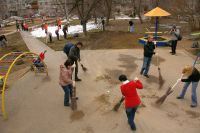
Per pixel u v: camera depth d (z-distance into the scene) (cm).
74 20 5497
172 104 863
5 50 1905
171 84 1039
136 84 673
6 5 10388
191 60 1383
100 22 4050
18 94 995
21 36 2791
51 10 9356
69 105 883
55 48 1825
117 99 916
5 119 805
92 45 1847
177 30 1486
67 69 838
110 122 763
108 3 3553
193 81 825
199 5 2505
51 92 1002
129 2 4762
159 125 736
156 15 1722
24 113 840
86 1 2361
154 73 1177
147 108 837
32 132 729
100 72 1223
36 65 1203
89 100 916
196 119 766
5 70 1326
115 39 1961
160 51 1598
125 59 1444
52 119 795
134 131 711
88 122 770
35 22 5819
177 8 3130
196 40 1906
